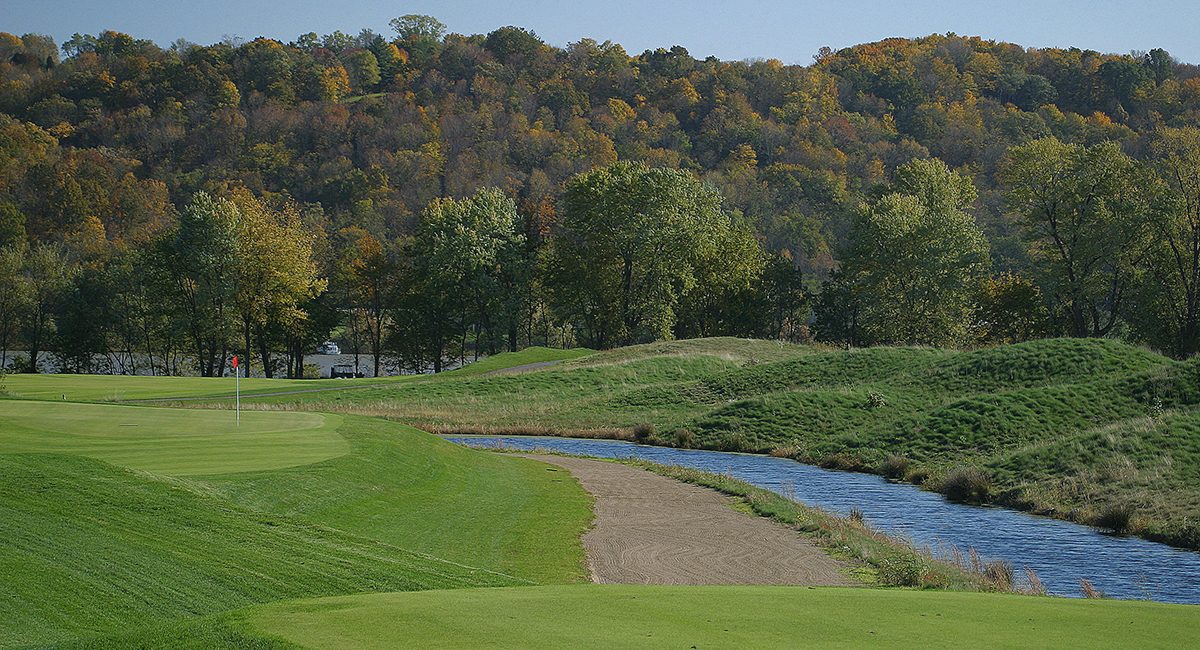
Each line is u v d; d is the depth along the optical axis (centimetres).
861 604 954
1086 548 2028
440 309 8200
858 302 8150
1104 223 6388
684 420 4447
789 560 1692
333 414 3045
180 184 14650
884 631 820
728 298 8712
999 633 819
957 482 2780
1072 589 1648
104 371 9350
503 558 1583
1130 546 2052
